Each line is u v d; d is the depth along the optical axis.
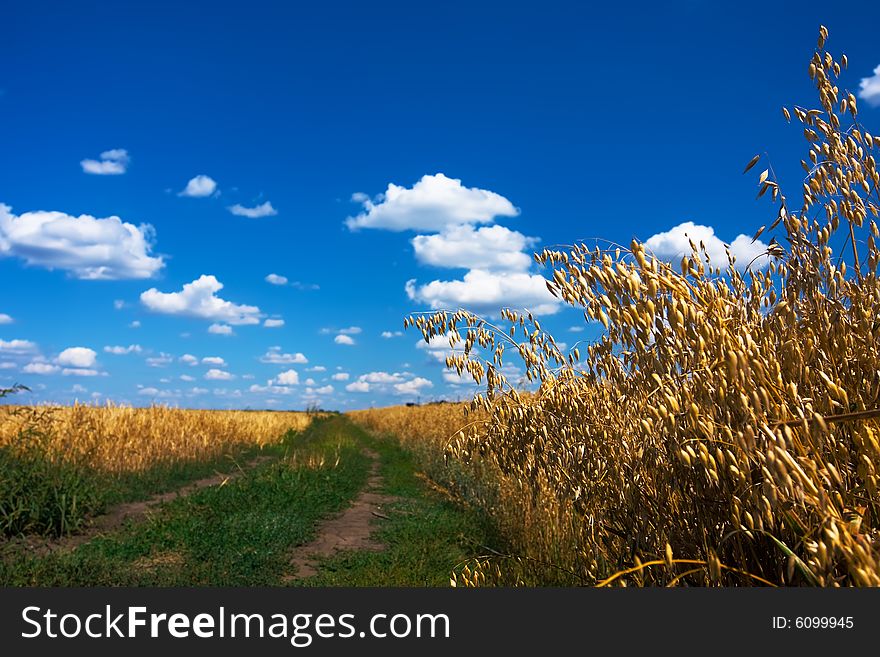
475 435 3.86
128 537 8.06
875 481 1.96
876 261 2.38
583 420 3.16
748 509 2.23
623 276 2.38
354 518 10.45
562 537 4.73
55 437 11.13
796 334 2.52
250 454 21.05
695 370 2.23
